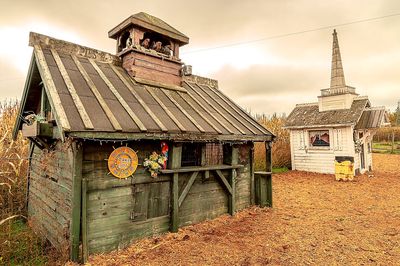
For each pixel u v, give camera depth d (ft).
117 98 20.17
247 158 28.14
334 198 33.35
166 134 18.83
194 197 22.71
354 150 50.29
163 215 20.48
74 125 15.06
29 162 26.91
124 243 18.15
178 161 21.04
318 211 27.53
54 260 16.70
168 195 20.83
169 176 20.83
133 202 18.75
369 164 56.85
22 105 26.35
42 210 22.07
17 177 26.84
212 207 24.11
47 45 22.12
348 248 18.39
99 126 15.93
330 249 18.28
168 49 28.89
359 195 34.73
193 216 22.58
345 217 25.39
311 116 56.49
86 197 16.46
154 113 20.59
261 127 28.37
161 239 19.51
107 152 17.52
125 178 18.20
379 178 47.47
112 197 17.70
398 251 17.81
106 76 22.77
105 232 17.31
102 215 17.21
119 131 16.35
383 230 21.75
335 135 51.57
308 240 19.85
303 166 56.13
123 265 15.90
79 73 21.12
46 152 21.76
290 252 17.85
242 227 22.59
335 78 55.77
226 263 16.33
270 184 28.81
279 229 22.16
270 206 28.81
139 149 19.16
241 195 27.27
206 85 34.30
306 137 55.57
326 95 55.67
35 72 22.74
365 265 15.99
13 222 23.12
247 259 16.84
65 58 22.11
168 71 27.25
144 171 19.33
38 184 23.81
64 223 17.40
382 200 31.89
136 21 24.47
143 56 25.23
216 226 22.70
